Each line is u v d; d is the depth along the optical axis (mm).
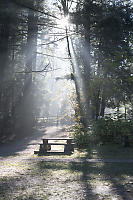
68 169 7824
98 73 14094
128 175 6926
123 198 4883
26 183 6145
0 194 5184
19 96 17766
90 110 15430
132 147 12281
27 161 9570
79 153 11383
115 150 11570
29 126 21094
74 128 14375
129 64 11703
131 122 13250
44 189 5590
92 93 14734
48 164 8750
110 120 13680
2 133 17375
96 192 5320
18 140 17844
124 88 12328
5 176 6934
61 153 11492
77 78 15516
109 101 14688
